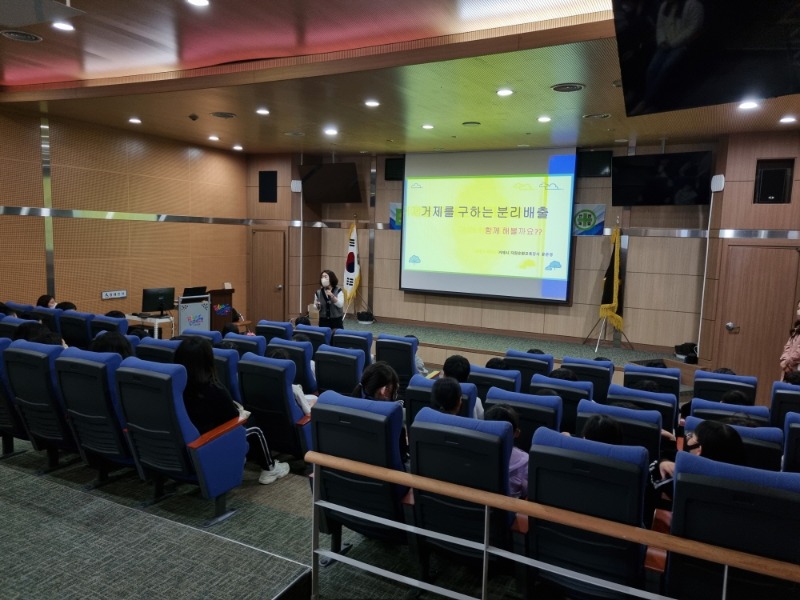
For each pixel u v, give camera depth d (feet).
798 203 23.94
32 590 7.84
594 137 27.91
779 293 24.48
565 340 32.27
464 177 33.96
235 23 16.96
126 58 20.59
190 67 21.76
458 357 13.64
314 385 15.96
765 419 11.32
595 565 7.20
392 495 8.54
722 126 23.77
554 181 31.60
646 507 8.44
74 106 24.25
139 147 30.86
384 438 8.16
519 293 32.94
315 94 21.01
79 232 28.35
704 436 8.03
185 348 11.00
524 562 7.23
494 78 18.30
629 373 16.26
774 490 5.81
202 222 35.01
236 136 30.99
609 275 29.91
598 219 30.96
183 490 12.05
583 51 15.39
